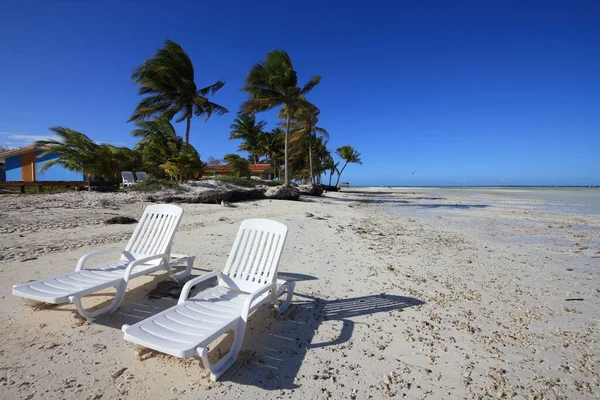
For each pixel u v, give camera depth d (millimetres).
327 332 3393
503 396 2479
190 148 21000
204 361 2357
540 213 17750
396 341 3258
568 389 2590
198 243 7070
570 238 9750
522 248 8203
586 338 3465
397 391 2494
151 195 14406
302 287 4711
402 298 4457
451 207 22250
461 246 8305
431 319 3812
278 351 2982
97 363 2625
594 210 19641
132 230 8023
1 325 3137
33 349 2766
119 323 3312
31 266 4891
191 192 15891
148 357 2746
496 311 4133
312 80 22609
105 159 16484
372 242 8469
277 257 3613
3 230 7094
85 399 2219
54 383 2359
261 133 40500
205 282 4621
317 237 8711
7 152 19391
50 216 9102
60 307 3578
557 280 5527
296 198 22234
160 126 22859
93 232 7551
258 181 27859
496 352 3121
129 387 2367
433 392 2502
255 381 2533
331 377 2635
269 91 22406
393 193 48625
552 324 3791
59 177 19828
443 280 5355
